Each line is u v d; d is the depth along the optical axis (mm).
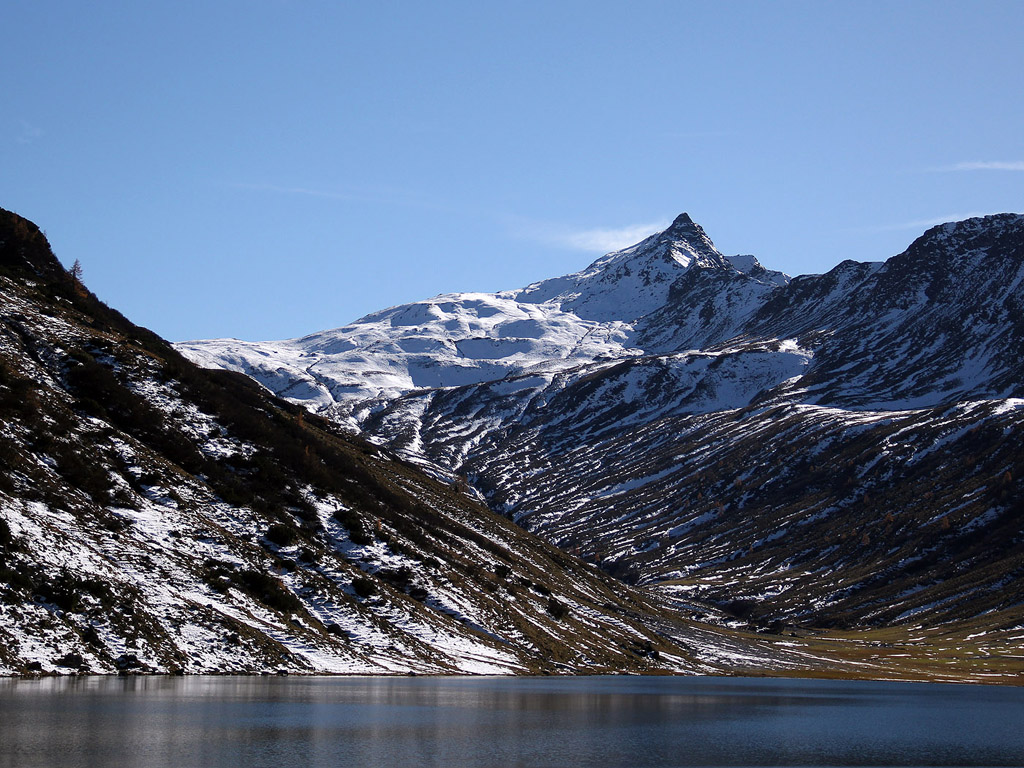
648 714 91375
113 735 59531
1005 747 77125
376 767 56312
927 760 68812
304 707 77312
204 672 87188
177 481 119938
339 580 118688
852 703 119688
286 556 117625
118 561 94875
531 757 62719
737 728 84188
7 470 98000
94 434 117500
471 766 58312
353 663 102125
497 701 93062
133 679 80375
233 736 62438
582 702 98375
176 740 59625
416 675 106812
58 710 65438
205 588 99500
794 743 75438
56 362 135500
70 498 101250
